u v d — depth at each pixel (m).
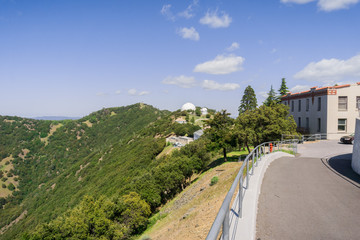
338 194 6.53
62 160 176.25
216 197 13.25
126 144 112.56
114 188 52.72
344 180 8.26
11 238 71.19
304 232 4.20
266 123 25.72
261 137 24.73
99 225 23.92
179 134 91.25
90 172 94.12
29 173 164.12
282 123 24.73
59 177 117.56
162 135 97.31
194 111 136.88
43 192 108.31
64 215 30.69
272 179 8.27
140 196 30.00
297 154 17.62
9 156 180.25
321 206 5.55
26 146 194.50
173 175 32.94
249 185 6.41
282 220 4.74
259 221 4.70
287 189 7.00
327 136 28.03
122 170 67.75
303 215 5.00
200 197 17.38
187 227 9.34
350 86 27.89
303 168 10.55
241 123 27.12
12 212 111.19
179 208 19.75
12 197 135.25
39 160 179.12
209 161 38.31
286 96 39.41
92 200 29.27
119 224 24.84
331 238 3.96
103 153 115.94
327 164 11.95
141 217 24.67
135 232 25.23
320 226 4.44
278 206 5.55
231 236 3.62
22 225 77.19
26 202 114.44
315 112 30.69
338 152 18.06
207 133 30.34
